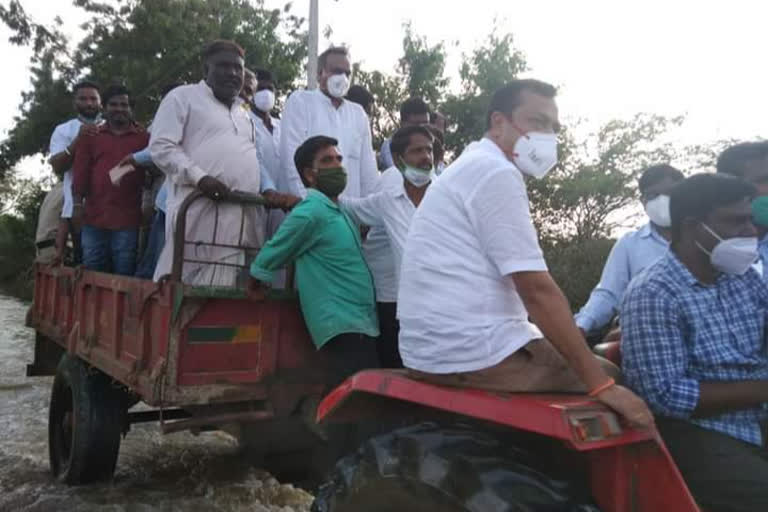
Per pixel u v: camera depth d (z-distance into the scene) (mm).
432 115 6355
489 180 2107
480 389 2129
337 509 2270
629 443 1864
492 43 19422
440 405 2082
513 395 2021
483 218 2104
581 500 1869
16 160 23109
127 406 4852
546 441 2123
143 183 5773
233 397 3514
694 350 2316
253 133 4684
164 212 5297
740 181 2295
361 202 3994
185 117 4316
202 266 4184
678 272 2367
